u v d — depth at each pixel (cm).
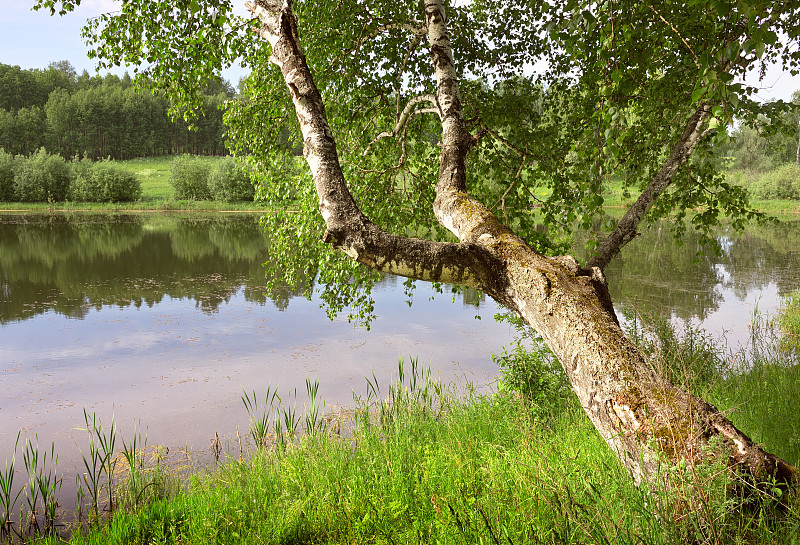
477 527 294
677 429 185
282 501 418
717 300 1352
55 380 845
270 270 600
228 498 431
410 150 607
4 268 2009
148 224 4222
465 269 235
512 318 627
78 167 6969
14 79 12425
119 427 667
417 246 233
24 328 1182
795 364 692
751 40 211
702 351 635
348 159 559
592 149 355
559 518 245
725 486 181
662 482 181
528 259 238
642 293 1437
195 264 2139
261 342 1053
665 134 555
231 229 3800
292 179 559
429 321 1217
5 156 6762
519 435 454
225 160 6825
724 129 219
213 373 871
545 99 608
